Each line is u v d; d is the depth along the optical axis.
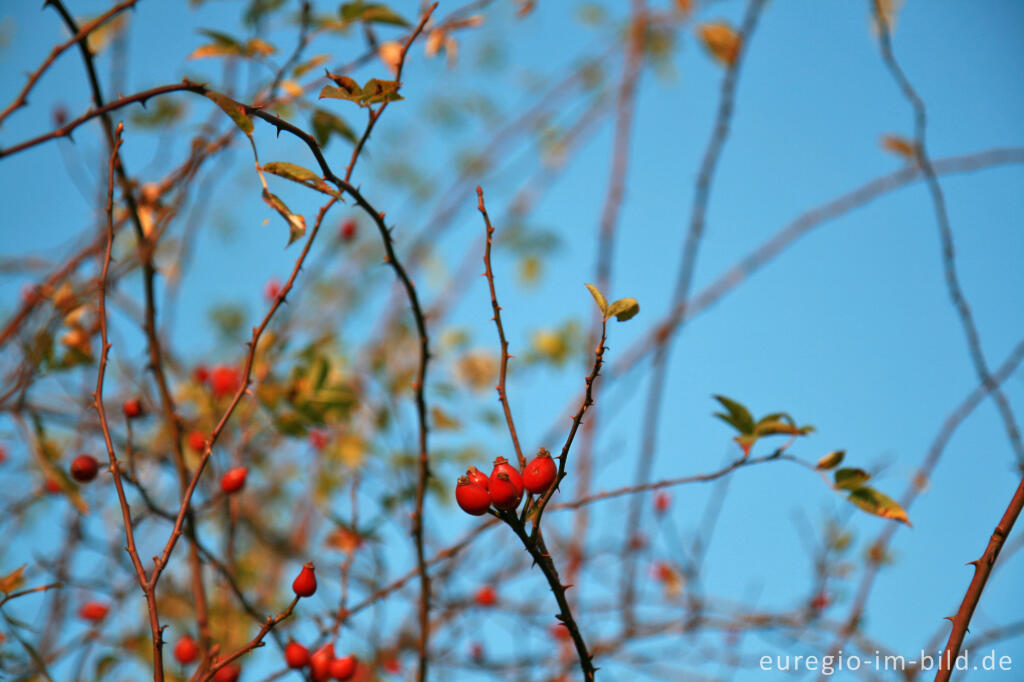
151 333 1.14
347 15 1.16
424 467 1.09
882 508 1.03
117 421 1.26
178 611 1.24
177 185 1.18
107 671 1.16
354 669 1.06
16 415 1.14
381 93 0.98
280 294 1.00
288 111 1.14
